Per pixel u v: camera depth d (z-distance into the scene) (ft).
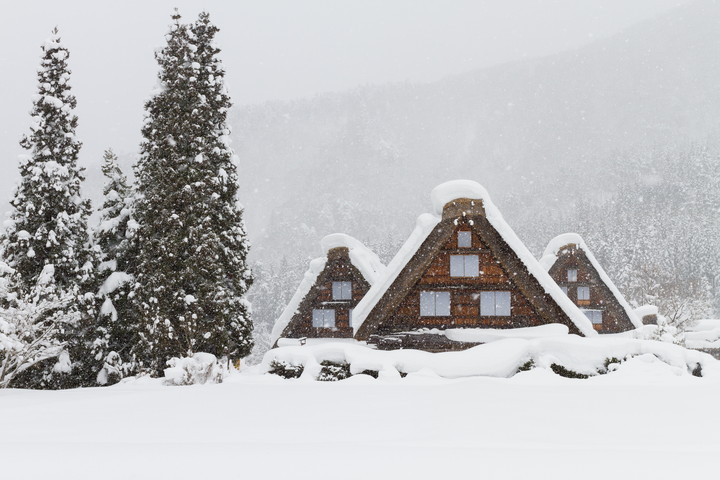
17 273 76.38
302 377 61.52
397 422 30.01
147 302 80.94
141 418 32.71
